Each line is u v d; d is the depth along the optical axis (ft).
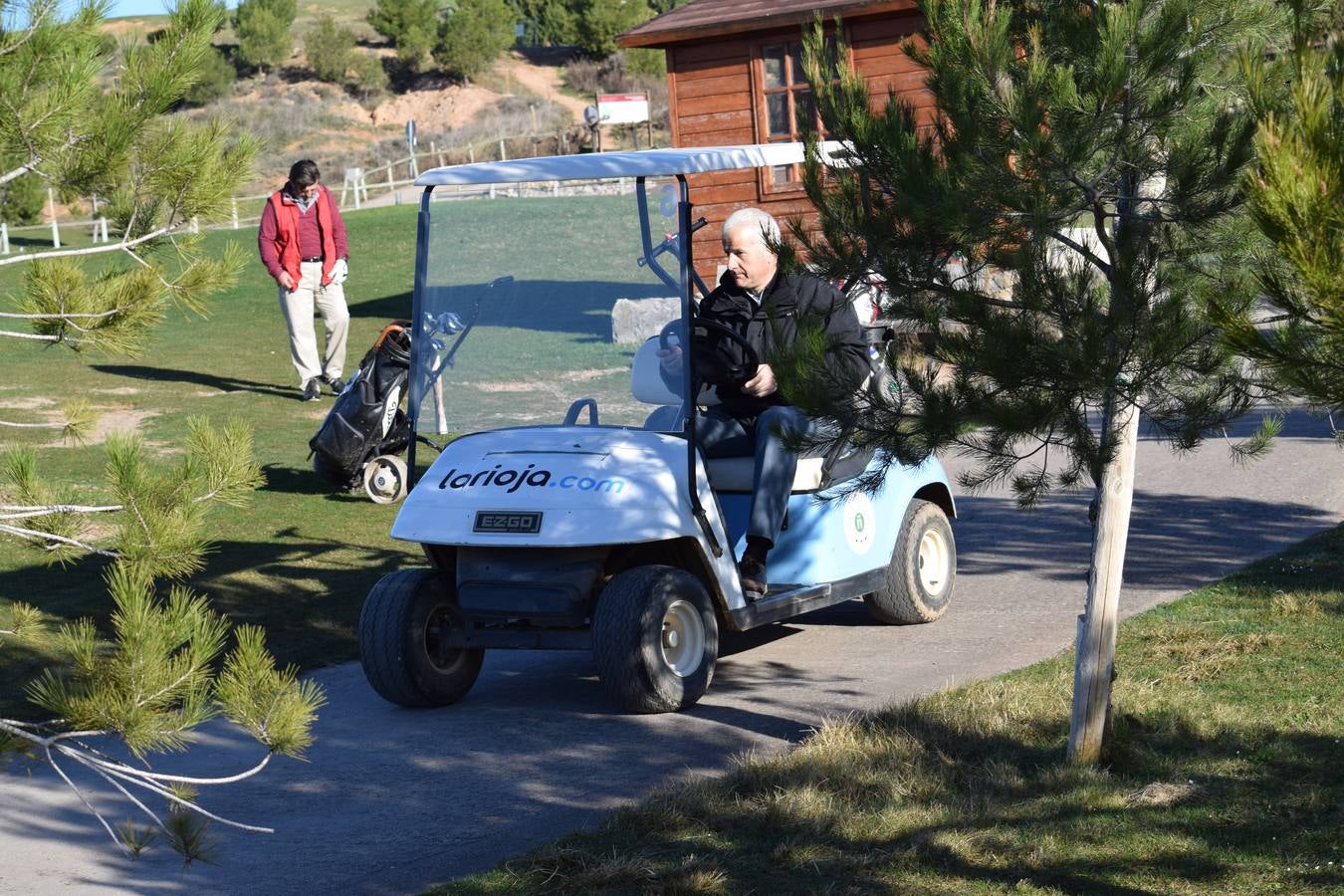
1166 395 14.57
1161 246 14.74
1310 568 26.20
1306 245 8.89
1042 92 13.99
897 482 24.71
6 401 48.34
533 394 22.12
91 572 29.55
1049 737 18.47
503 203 21.94
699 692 20.84
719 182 60.90
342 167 219.00
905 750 17.83
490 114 251.60
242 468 13.88
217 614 26.68
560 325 21.85
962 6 14.69
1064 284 14.29
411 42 276.00
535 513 20.21
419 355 22.40
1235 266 14.94
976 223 14.60
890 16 57.41
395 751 19.62
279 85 271.28
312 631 25.93
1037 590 26.91
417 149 226.99
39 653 23.76
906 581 24.71
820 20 16.22
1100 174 14.60
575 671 23.98
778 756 18.11
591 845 15.56
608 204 21.22
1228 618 23.38
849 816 15.93
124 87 13.51
